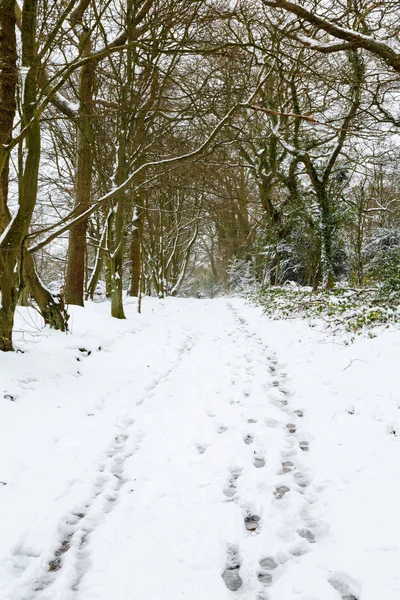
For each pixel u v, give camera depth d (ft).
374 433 12.30
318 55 31.22
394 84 32.96
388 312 25.13
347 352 20.94
